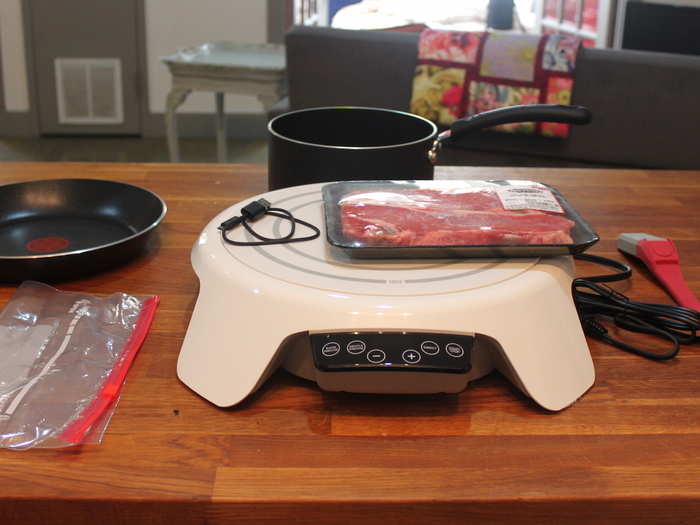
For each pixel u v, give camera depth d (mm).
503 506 506
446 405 602
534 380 587
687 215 1026
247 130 4520
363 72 2572
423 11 5457
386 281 602
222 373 593
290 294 583
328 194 733
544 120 819
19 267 734
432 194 736
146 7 4219
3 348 642
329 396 609
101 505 499
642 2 2932
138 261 833
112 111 4418
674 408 605
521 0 4645
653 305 720
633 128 2404
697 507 514
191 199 1026
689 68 2297
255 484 511
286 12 4258
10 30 4215
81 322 688
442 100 2467
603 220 1001
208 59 3344
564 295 631
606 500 508
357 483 515
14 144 4234
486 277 613
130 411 583
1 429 546
